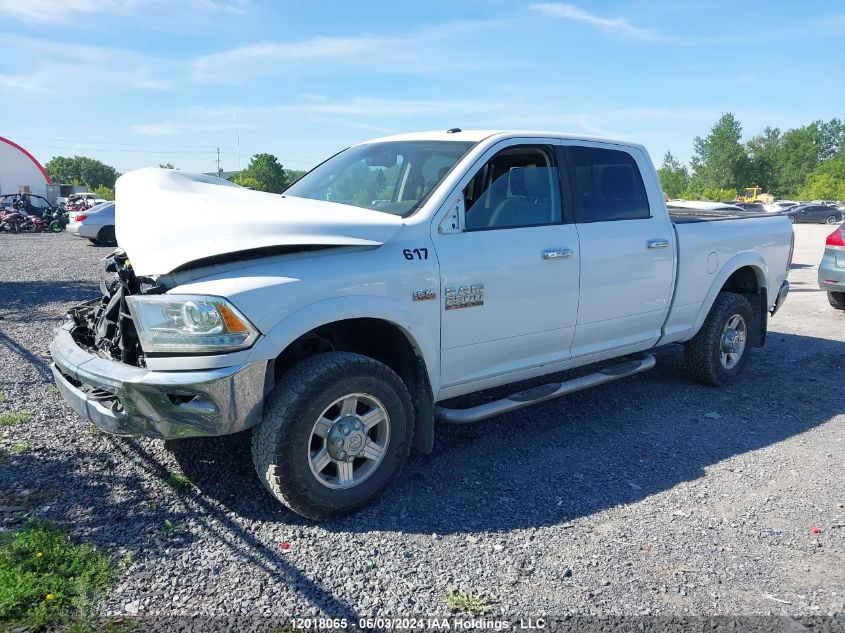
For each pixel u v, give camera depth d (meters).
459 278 3.76
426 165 4.13
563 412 5.17
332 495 3.35
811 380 6.22
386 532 3.32
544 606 2.78
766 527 3.46
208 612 2.66
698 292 5.39
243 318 3.01
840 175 107.44
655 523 3.49
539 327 4.24
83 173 140.38
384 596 2.81
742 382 6.09
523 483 3.93
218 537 3.21
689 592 2.90
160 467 3.89
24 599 2.65
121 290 3.42
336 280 3.28
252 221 3.23
